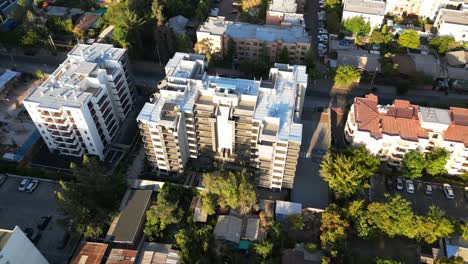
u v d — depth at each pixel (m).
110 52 157.12
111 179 127.88
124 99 161.38
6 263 91.31
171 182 141.62
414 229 116.12
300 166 147.25
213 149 141.62
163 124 123.06
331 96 180.00
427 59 192.50
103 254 115.12
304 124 163.38
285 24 197.50
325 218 118.69
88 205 119.62
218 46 193.38
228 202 122.31
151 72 193.88
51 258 119.81
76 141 144.12
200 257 112.31
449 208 131.88
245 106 129.38
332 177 128.88
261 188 140.50
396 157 140.12
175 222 123.44
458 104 174.38
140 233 124.25
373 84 186.75
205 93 133.62
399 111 141.62
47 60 199.75
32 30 196.00
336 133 160.75
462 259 109.69
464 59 191.88
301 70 146.25
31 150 149.88
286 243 121.56
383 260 109.12
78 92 138.62
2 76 179.12
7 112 168.38
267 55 187.38
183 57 151.25
